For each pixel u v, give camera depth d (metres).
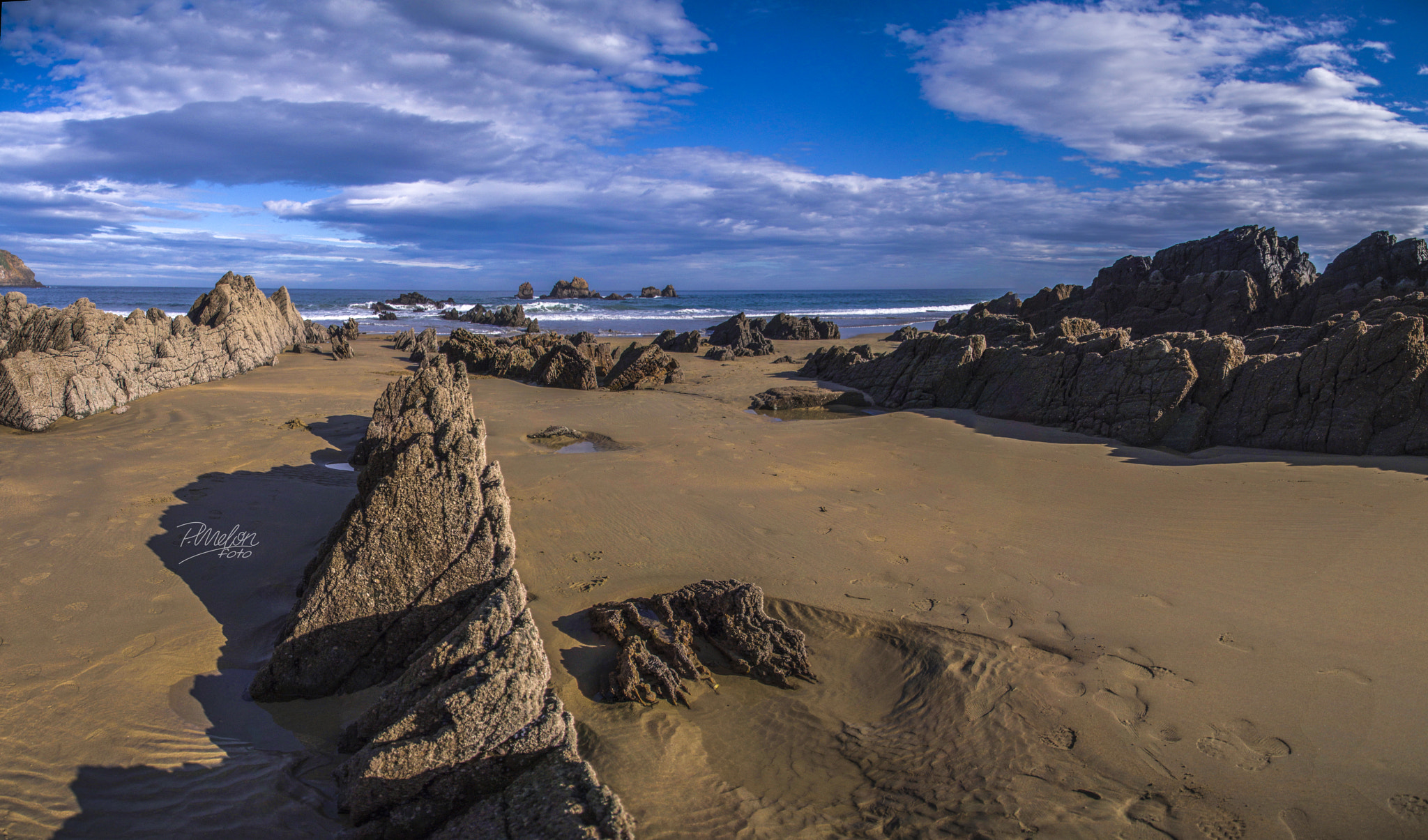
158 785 4.49
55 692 5.27
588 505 9.94
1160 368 14.02
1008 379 17.77
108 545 7.88
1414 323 11.66
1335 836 3.93
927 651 6.16
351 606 5.75
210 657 6.03
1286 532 8.09
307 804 4.41
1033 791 4.46
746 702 5.72
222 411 15.42
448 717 4.21
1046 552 8.21
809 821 4.38
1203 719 5.00
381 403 11.73
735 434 14.96
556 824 3.77
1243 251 30.81
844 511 9.79
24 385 12.93
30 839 3.98
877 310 83.56
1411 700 4.99
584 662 6.07
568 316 66.31
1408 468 10.15
